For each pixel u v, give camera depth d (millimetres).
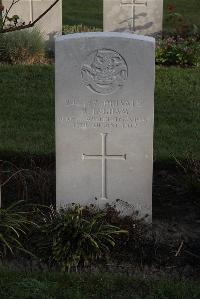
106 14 6098
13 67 5203
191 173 3459
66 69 2834
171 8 6676
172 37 6137
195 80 5070
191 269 2695
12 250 2766
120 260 2744
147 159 2943
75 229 2746
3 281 2521
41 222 2891
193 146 3902
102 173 2973
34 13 5879
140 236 2846
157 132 4129
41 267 2689
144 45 2803
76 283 2537
